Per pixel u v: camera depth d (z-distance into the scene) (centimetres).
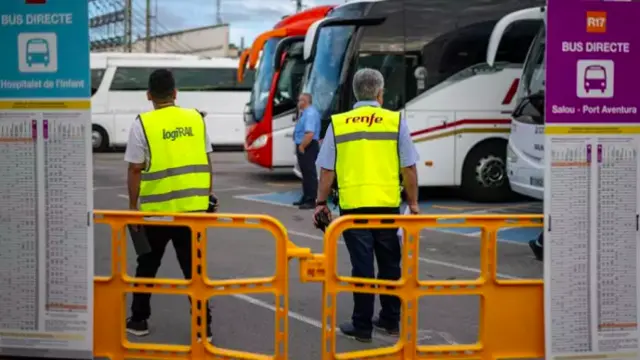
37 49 445
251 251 912
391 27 1262
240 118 2719
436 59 1272
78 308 463
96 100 2580
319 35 1307
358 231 560
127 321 589
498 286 486
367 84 566
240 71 1864
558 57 443
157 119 537
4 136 452
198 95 2683
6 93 449
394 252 572
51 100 448
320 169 570
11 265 463
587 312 463
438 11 1273
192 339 480
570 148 450
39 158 452
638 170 455
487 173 1301
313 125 1252
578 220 455
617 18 445
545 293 460
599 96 448
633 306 466
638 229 459
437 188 1474
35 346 468
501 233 1050
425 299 697
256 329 610
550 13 439
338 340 577
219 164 2220
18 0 442
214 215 470
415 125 1266
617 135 452
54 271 461
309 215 1211
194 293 477
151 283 480
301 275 467
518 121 1095
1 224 459
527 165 1070
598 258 459
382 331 593
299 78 1650
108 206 1341
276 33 1652
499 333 488
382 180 556
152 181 534
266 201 1383
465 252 913
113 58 2595
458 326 618
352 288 475
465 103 1284
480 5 1286
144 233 548
